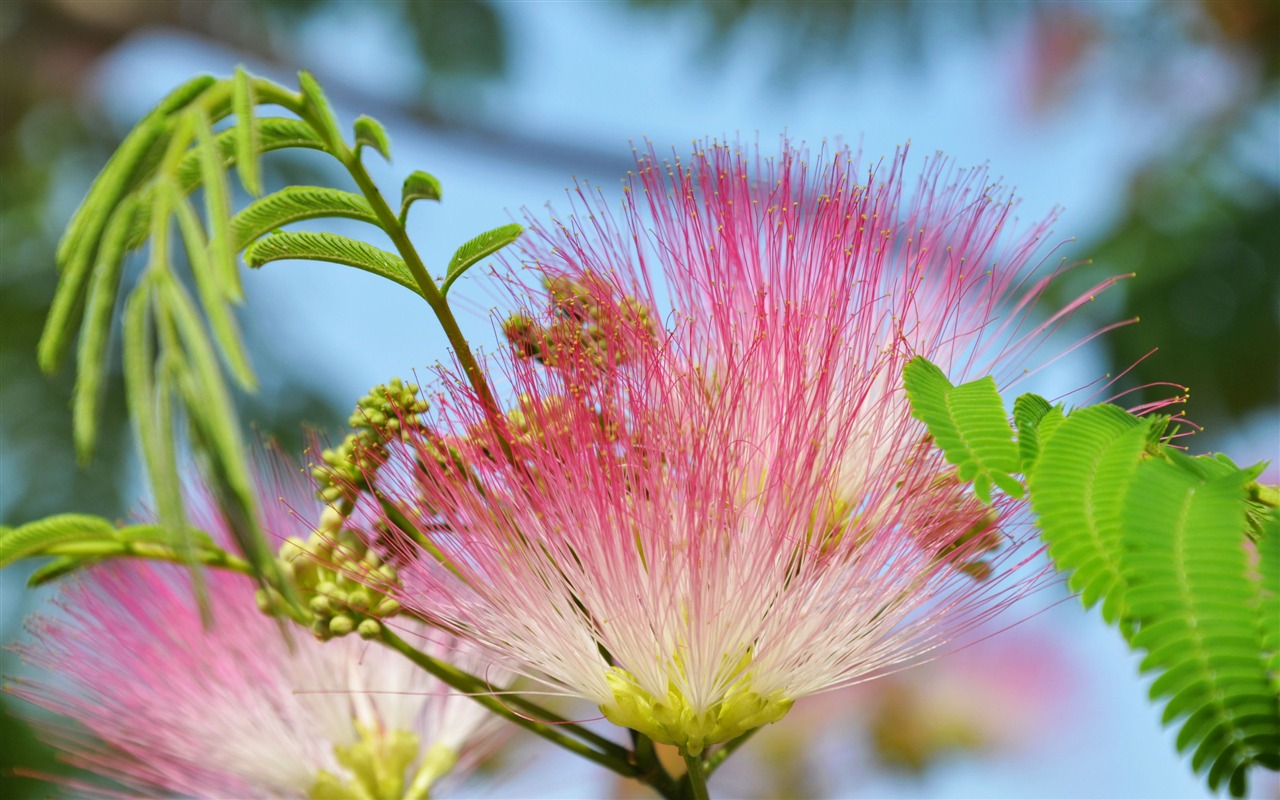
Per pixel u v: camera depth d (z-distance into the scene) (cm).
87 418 23
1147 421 24
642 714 25
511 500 26
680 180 27
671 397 26
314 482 26
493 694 26
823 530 25
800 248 26
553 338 26
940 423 24
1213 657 23
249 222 25
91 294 23
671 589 25
